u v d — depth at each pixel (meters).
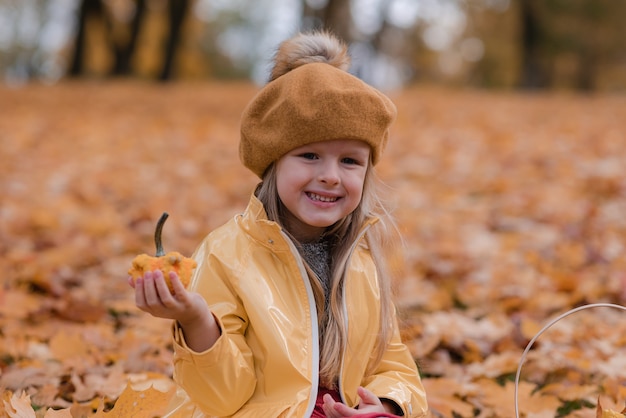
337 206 2.26
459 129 11.80
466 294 4.54
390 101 2.38
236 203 7.01
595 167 8.27
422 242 5.64
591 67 42.09
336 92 2.17
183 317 1.92
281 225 2.35
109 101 16.48
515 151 9.60
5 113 13.61
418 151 9.64
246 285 2.15
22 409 2.35
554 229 5.95
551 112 14.64
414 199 7.02
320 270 2.35
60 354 3.30
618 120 13.11
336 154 2.22
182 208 6.64
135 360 3.30
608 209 6.48
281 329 2.13
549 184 7.66
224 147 10.27
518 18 35.88
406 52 46.00
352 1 30.78
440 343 3.72
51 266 4.72
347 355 2.26
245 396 2.08
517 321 3.87
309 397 2.10
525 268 5.00
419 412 2.32
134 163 8.95
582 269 4.96
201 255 2.25
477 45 43.31
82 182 7.69
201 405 2.07
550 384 3.29
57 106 15.16
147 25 35.44
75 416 2.79
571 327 3.84
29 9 56.88
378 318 2.34
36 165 8.59
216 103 16.44
